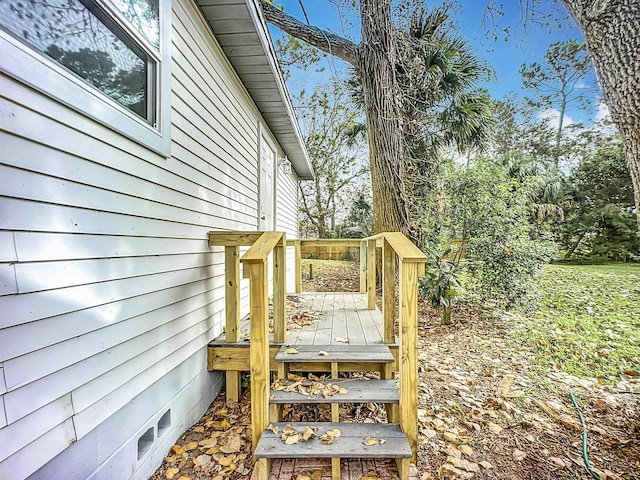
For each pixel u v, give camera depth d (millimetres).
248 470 2055
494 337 4621
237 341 2883
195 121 2762
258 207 4969
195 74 2771
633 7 2375
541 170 12234
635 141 2439
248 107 4465
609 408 2768
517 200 5527
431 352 4102
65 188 1409
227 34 3229
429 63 7383
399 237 2424
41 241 1298
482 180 5676
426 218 6270
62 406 1385
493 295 5570
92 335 1554
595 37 2609
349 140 12023
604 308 5906
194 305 2658
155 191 2113
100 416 1596
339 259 15703
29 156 1251
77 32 1495
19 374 1201
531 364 3729
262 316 1976
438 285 5203
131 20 1867
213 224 3129
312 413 2672
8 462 1156
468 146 8438
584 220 12336
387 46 6289
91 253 1552
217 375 3064
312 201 17391
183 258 2494
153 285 2076
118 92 1792
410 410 1996
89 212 1542
